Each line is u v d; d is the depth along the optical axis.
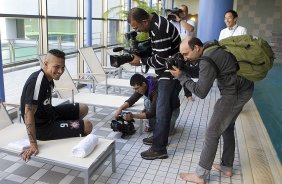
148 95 3.46
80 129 2.70
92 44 6.32
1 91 3.80
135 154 3.14
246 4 11.59
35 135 2.47
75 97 4.14
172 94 2.89
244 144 3.45
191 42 2.29
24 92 2.47
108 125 3.95
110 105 3.74
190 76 2.57
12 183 2.51
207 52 2.26
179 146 3.37
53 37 5.11
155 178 2.68
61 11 5.23
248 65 2.25
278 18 11.38
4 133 2.73
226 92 2.37
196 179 2.61
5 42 4.88
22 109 2.51
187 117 4.39
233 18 4.50
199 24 6.61
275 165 2.99
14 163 2.85
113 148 2.67
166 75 2.85
